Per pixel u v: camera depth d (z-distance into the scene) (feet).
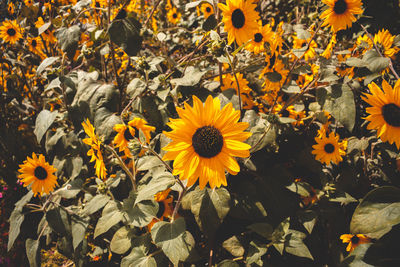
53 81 4.06
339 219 4.05
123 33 3.94
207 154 3.38
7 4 5.98
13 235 4.01
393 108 3.43
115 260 4.48
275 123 3.73
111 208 3.70
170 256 3.40
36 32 5.41
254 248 3.59
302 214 3.90
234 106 3.96
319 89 3.77
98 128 4.02
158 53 5.51
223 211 3.59
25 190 5.57
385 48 3.99
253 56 4.60
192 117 3.35
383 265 3.51
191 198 3.74
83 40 4.80
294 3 6.28
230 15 3.71
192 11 6.44
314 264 4.02
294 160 4.45
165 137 3.92
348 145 4.15
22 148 5.73
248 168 4.03
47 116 4.11
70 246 4.05
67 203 4.89
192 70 4.03
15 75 5.51
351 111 3.65
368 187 4.18
